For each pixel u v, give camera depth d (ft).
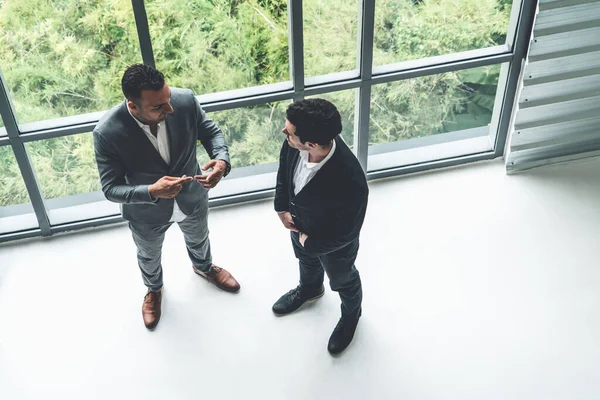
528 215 14.69
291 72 13.75
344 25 13.29
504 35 14.24
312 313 12.92
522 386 11.61
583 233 14.24
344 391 11.68
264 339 12.52
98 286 13.64
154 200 10.14
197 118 10.77
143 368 12.14
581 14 13.47
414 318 12.75
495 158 15.89
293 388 11.76
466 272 13.57
